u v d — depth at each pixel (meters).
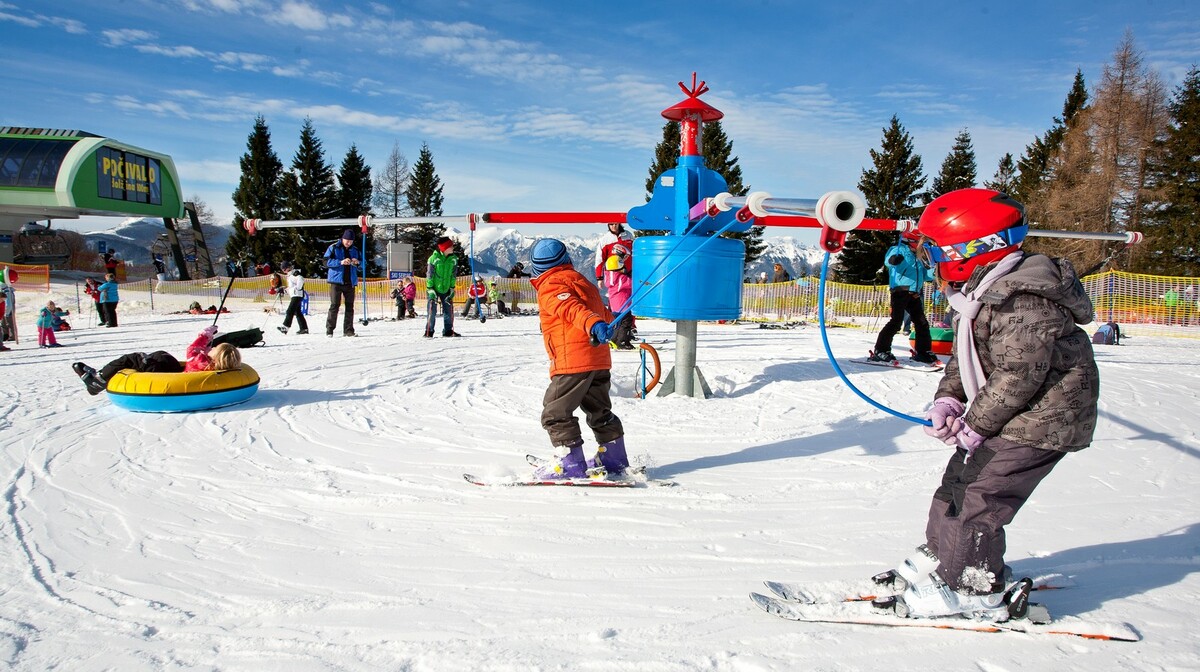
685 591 2.69
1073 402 2.19
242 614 2.54
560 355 3.99
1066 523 3.42
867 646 2.24
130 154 39.00
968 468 2.44
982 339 2.28
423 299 27.12
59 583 2.81
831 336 13.62
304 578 2.85
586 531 3.35
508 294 25.97
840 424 5.62
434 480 4.19
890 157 39.38
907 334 13.99
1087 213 33.97
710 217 5.25
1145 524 3.40
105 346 12.81
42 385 7.63
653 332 14.12
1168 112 34.53
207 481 4.19
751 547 3.15
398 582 2.80
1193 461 4.60
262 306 26.27
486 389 7.12
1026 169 44.91
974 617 2.33
